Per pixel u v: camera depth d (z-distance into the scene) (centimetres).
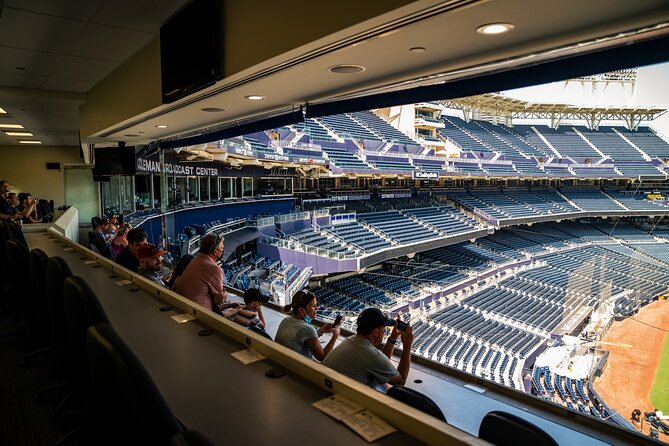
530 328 1120
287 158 1512
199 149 910
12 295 307
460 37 193
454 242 1834
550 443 113
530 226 2133
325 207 1948
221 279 298
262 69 253
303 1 206
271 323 359
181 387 120
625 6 158
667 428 641
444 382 256
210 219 1370
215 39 280
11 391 213
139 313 197
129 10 315
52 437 171
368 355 198
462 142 2580
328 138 1916
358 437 93
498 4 156
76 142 1124
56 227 586
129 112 446
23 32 357
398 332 245
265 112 403
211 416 103
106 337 84
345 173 1745
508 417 124
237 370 132
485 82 243
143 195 1179
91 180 1291
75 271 301
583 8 160
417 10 164
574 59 204
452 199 2398
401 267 1750
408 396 134
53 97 583
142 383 78
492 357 995
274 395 115
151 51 384
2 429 178
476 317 1230
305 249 1323
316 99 342
